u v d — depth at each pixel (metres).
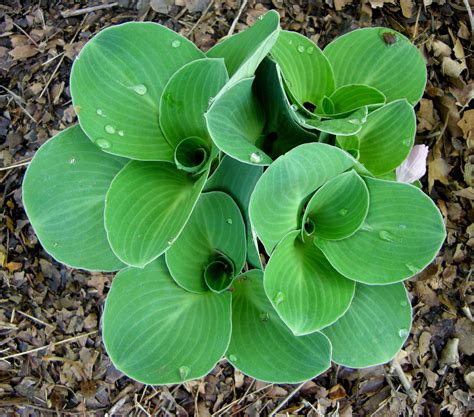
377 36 0.31
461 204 0.40
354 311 0.28
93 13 0.42
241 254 0.27
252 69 0.23
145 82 0.27
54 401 0.36
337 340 0.28
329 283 0.26
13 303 0.37
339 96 0.29
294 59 0.29
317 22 0.42
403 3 0.43
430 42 0.42
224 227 0.27
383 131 0.29
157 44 0.27
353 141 0.28
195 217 0.27
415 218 0.26
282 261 0.25
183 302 0.28
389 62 0.31
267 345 0.27
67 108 0.40
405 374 0.38
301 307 0.25
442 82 0.42
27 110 0.40
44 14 0.42
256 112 0.27
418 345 0.38
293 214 0.25
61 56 0.41
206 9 0.42
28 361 0.37
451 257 0.39
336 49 0.31
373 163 0.29
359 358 0.28
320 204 0.26
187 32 0.41
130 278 0.27
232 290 0.28
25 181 0.27
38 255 0.38
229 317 0.27
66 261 0.27
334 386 0.37
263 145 0.29
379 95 0.28
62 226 0.27
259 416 0.37
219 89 0.26
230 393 0.37
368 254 0.26
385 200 0.26
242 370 0.27
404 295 0.28
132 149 0.26
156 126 0.27
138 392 0.37
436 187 0.41
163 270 0.28
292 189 0.24
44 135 0.40
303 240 0.26
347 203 0.26
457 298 0.39
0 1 0.42
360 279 0.26
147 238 0.26
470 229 0.39
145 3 0.42
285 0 0.42
